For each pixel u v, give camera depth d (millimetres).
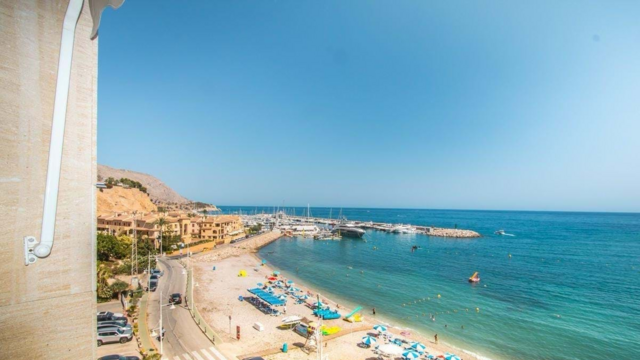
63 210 4316
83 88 4539
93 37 4672
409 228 187625
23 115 3982
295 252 110062
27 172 4023
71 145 4398
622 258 99500
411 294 59594
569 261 94375
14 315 3961
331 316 43094
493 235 171875
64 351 4367
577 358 35625
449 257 100938
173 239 87125
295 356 30500
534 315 49031
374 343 34906
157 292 46500
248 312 43094
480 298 57469
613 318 47812
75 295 4477
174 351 28203
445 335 41531
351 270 80438
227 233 119188
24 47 3992
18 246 3971
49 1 4168
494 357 35594
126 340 29172
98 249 56688
